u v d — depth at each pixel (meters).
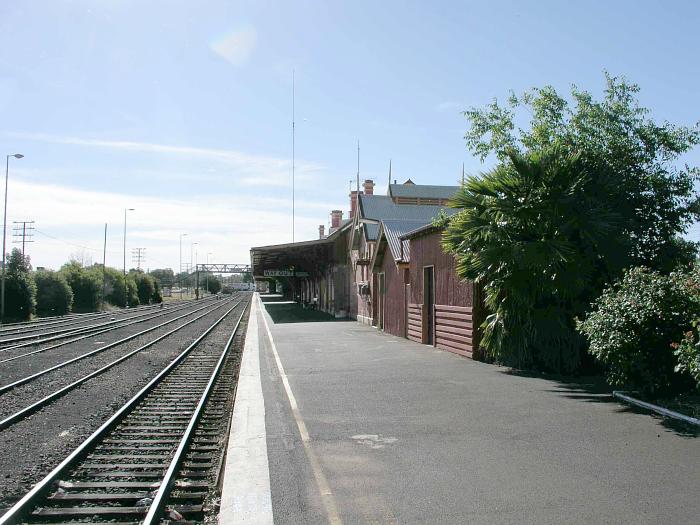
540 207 10.80
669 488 5.11
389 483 5.43
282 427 7.59
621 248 10.62
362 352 15.89
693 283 7.53
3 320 38.94
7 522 4.90
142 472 6.54
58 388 12.19
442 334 16.03
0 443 7.76
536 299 11.02
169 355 18.38
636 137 11.80
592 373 11.10
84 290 57.41
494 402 8.81
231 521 4.63
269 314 41.91
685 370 7.09
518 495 5.03
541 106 12.75
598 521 4.46
